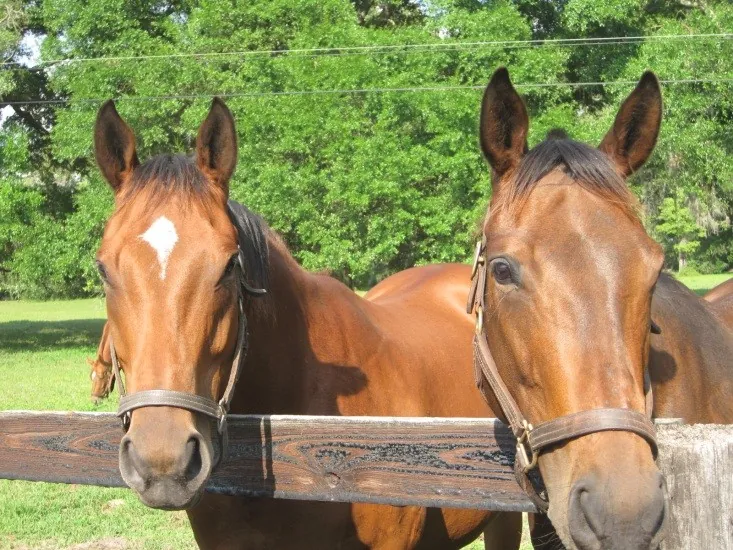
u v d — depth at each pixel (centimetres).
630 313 180
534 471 199
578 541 166
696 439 173
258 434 225
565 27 1686
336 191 1365
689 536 168
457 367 359
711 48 1502
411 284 438
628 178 219
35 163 2003
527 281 186
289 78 1478
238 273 239
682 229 2789
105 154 245
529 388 190
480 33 1473
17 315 2856
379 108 1434
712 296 428
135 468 202
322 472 219
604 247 183
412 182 1446
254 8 1564
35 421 240
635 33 1697
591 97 1698
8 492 613
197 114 1434
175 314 214
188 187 234
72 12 1653
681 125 1503
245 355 244
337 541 271
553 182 198
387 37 1493
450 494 206
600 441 169
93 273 1579
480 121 214
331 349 291
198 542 277
